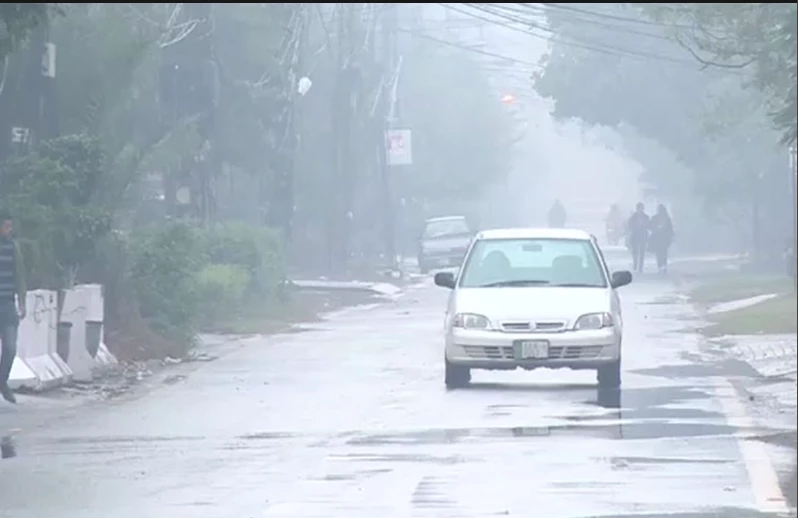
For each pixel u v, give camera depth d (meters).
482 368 63.06
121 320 78.69
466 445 46.53
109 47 91.62
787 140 50.28
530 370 69.44
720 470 41.28
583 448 45.53
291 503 37.44
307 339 91.12
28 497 38.91
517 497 37.56
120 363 74.00
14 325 59.34
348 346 85.44
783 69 53.91
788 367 69.50
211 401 60.25
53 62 88.38
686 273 170.25
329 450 46.12
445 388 63.25
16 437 50.47
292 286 121.81
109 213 73.25
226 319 101.31
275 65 136.50
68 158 74.38
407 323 103.25
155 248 81.69
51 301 66.62
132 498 38.59
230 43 135.38
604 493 37.97
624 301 122.12
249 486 40.09
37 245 69.50
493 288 64.31
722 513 35.22
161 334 80.69
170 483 40.78
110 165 81.50
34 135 87.75
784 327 89.88
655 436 48.00
